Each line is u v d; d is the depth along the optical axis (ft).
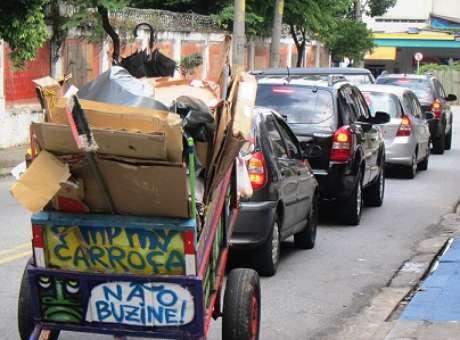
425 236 54.08
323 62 210.38
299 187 46.14
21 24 72.95
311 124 53.62
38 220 28.81
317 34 168.86
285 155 45.37
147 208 28.27
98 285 28.99
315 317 38.09
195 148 28.91
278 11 128.88
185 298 28.71
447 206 64.90
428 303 39.04
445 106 110.11
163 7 144.97
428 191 72.79
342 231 54.70
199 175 29.48
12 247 46.42
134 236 28.58
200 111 28.76
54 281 29.17
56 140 27.27
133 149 27.20
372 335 35.78
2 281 40.55
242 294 30.63
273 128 44.47
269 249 42.45
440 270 44.60
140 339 32.45
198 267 28.63
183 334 28.99
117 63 32.53
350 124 55.21
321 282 43.09
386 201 66.90
